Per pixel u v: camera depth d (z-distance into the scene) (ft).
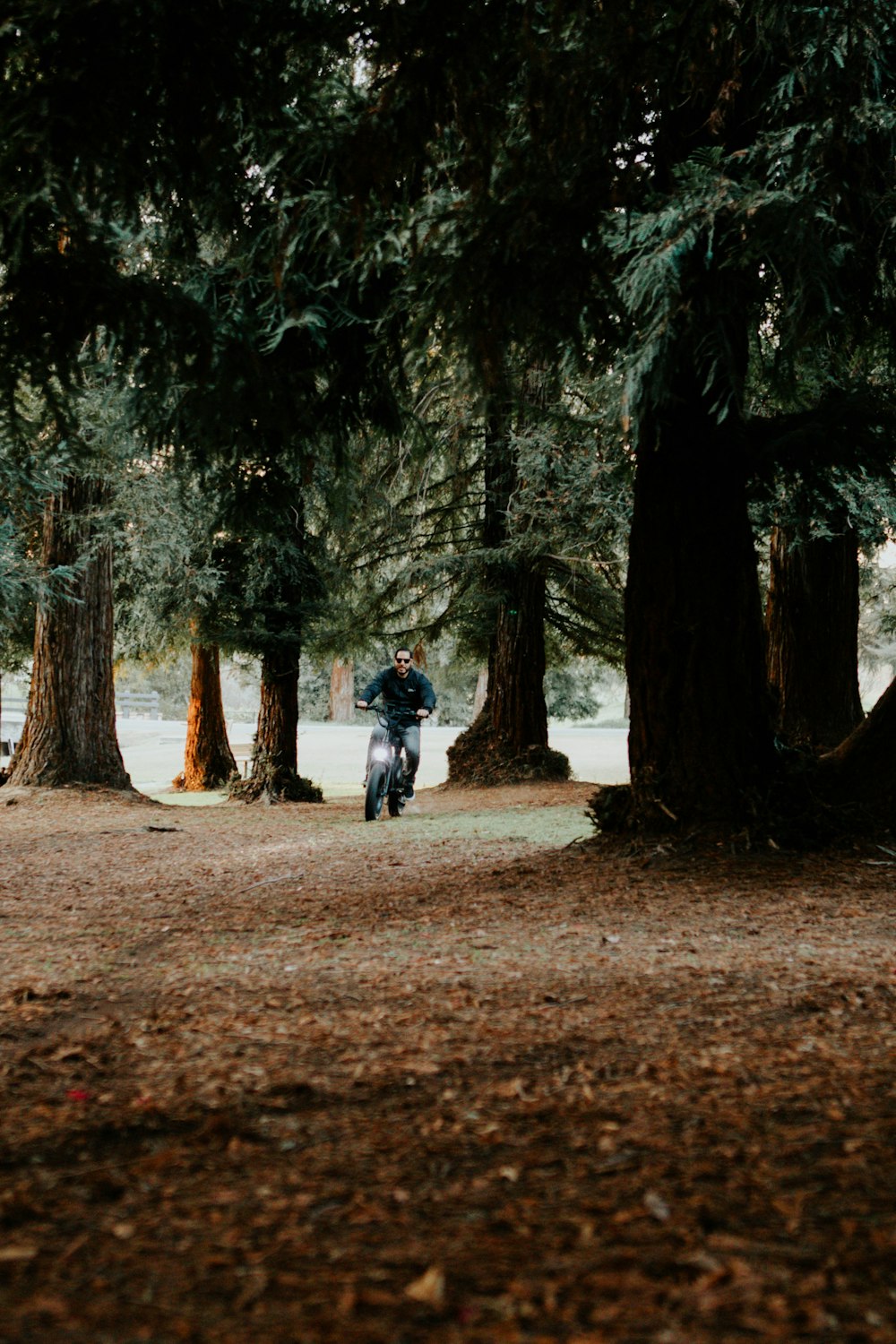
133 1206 7.57
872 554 44.91
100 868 29.99
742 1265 6.51
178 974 16.19
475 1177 8.04
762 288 22.44
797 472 27.07
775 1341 5.68
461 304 18.56
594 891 22.40
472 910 21.09
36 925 21.35
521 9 16.25
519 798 49.21
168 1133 9.18
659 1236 6.95
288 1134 9.07
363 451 51.26
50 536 49.03
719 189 18.65
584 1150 8.56
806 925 18.62
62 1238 7.04
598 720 170.60
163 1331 5.85
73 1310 6.08
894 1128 8.78
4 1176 8.18
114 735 50.44
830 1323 5.84
